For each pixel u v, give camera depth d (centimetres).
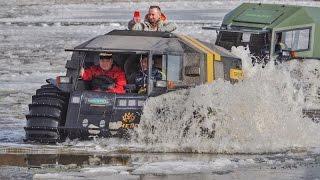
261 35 5856
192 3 18175
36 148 3188
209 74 3481
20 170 2834
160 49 3384
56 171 2830
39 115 3288
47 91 3394
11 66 6956
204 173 2844
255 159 3116
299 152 3278
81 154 3092
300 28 5869
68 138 3288
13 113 4388
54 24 12038
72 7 17788
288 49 5803
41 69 6756
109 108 3253
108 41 3456
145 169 2880
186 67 3425
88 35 10094
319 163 3062
